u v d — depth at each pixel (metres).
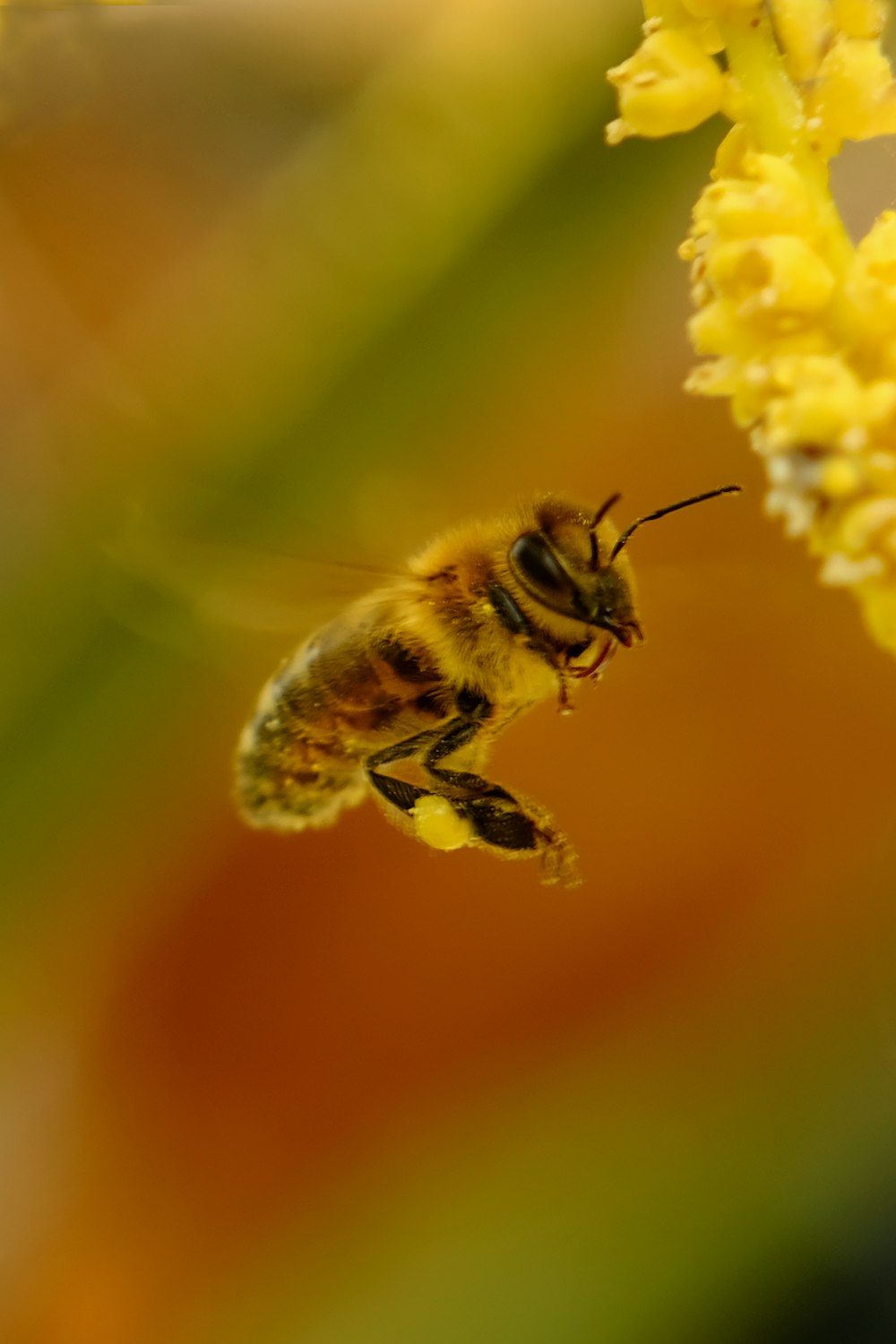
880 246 0.11
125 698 0.13
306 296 0.12
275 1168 0.14
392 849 0.14
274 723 0.12
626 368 0.13
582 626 0.12
